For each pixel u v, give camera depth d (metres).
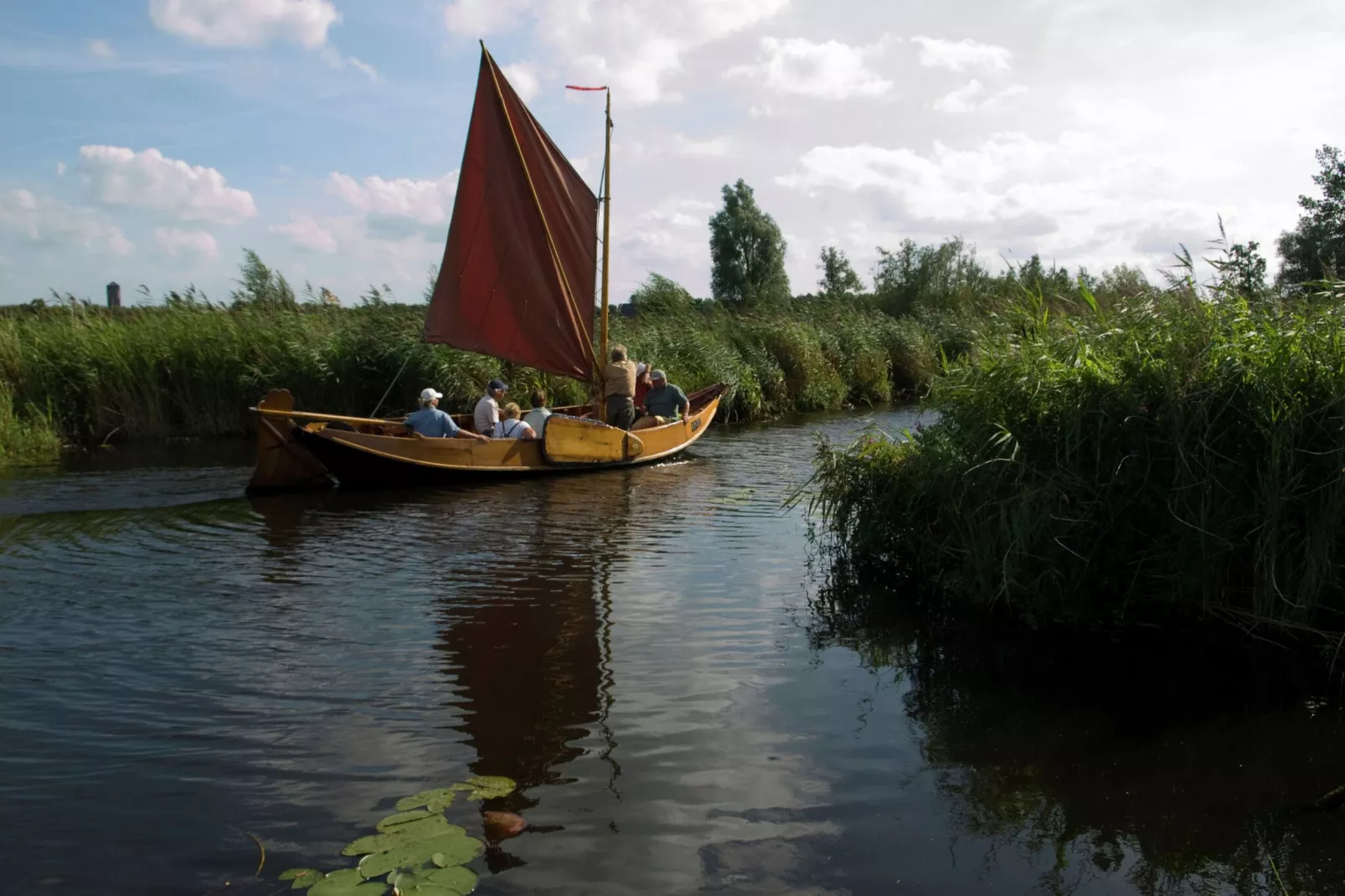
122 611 6.10
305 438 10.52
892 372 27.28
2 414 14.65
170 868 3.13
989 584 6.00
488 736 4.18
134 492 10.86
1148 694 4.68
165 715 4.43
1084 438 5.82
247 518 9.30
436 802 3.56
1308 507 5.21
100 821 3.44
